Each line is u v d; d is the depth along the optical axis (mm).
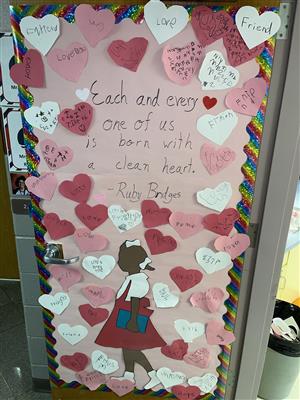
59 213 1257
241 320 1434
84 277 1354
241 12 993
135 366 1515
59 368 1563
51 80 1097
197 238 1261
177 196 1206
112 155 1170
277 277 1350
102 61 1066
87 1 1037
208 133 1128
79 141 1161
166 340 1447
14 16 1044
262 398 1920
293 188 1201
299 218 1915
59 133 1157
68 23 1035
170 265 1309
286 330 1895
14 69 1091
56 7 1024
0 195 2436
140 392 1583
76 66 1075
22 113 1143
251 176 1178
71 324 1450
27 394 1848
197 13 1002
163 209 1224
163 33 1025
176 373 1516
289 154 1146
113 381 1561
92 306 1402
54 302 1411
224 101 1091
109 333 1449
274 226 1251
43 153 1186
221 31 1017
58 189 1223
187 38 1029
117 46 1046
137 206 1228
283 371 1799
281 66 1051
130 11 1013
